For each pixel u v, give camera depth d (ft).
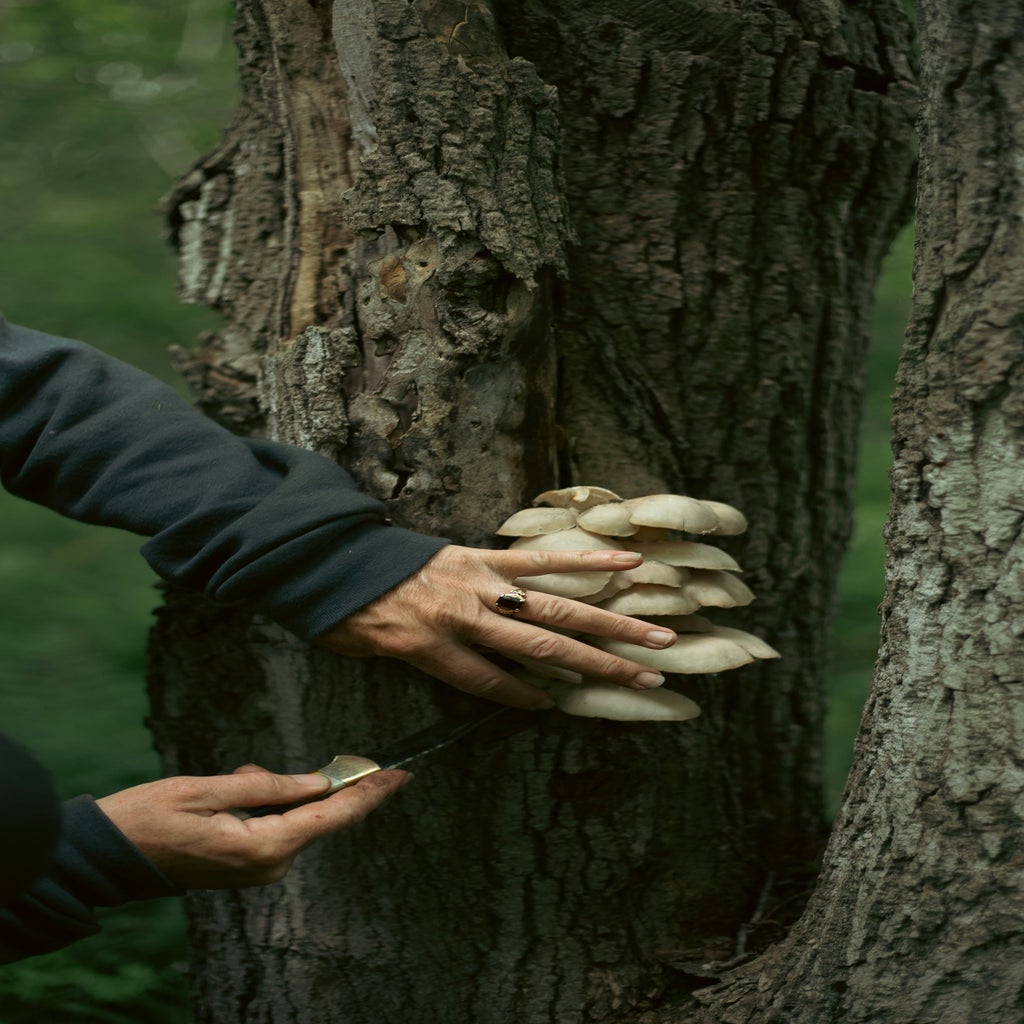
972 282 4.19
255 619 5.77
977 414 4.20
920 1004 4.44
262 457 5.21
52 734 9.49
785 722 6.73
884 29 6.13
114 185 15.28
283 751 5.84
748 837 6.59
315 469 5.00
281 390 5.54
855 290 6.57
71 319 13.55
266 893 6.03
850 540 7.22
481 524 5.35
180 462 4.96
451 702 5.45
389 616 4.75
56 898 4.25
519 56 5.65
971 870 4.30
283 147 5.85
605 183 5.83
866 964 4.59
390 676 5.52
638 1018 5.75
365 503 4.88
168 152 15.21
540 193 5.31
